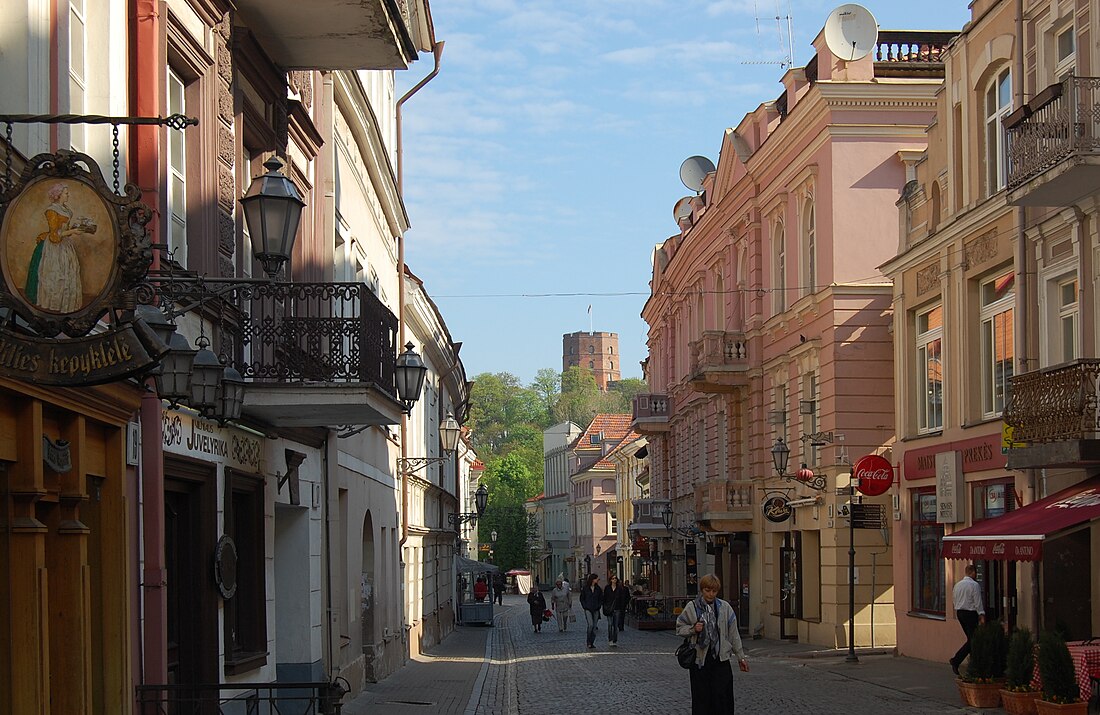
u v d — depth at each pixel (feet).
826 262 107.96
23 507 28.76
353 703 68.85
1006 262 73.46
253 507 49.73
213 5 43.78
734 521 134.00
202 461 41.70
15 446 28.48
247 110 49.57
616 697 70.85
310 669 59.47
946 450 81.71
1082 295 63.57
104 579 33.91
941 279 82.84
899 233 92.27
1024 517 60.54
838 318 106.01
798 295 116.57
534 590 167.84
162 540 36.88
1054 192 61.72
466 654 121.80
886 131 106.93
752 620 132.46
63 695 31.17
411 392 55.47
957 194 80.69
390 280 103.50
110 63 35.19
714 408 151.64
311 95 63.77
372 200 89.81
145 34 36.99
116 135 24.12
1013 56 71.67
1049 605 66.54
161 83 37.99
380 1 49.83
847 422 105.29
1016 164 63.31
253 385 45.24
